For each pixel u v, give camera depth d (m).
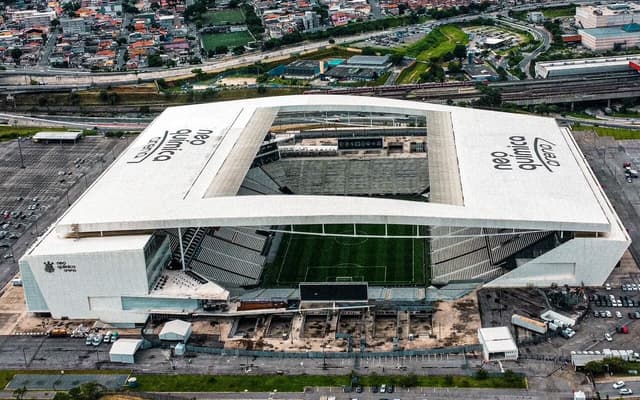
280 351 193.00
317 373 184.50
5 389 183.62
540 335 194.00
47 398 180.00
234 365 189.50
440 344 192.50
